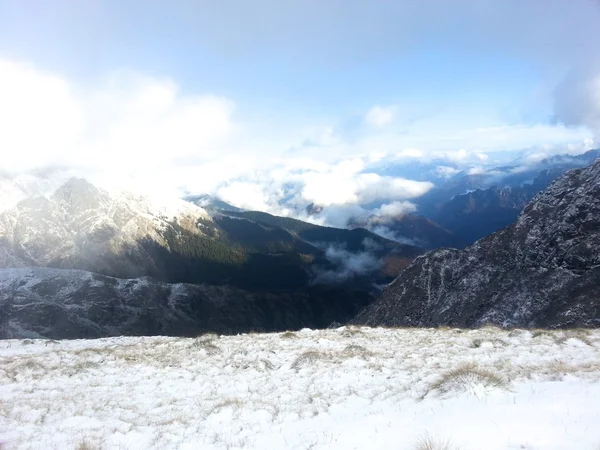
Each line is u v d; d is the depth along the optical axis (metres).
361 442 8.48
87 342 31.39
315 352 18.19
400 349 19.75
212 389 14.98
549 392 9.84
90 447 9.71
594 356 15.62
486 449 6.91
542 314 69.81
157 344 26.72
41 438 10.77
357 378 14.53
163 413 12.61
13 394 15.47
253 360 18.97
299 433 9.75
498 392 10.12
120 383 16.64
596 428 7.09
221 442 9.73
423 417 9.37
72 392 15.52
